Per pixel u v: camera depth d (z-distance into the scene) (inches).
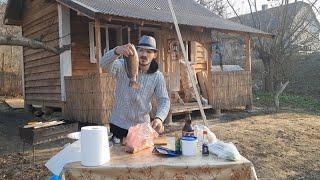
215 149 112.0
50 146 294.0
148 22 346.9
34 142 252.5
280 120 418.0
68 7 387.5
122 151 117.2
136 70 122.8
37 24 481.7
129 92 133.5
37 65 486.9
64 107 397.7
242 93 475.2
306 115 465.1
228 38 874.1
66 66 396.8
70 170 98.4
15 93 815.1
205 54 528.1
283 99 640.4
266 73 809.5
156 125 128.0
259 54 825.5
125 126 136.4
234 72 465.7
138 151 116.0
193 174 101.4
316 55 860.0
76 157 107.8
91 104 344.2
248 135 329.7
